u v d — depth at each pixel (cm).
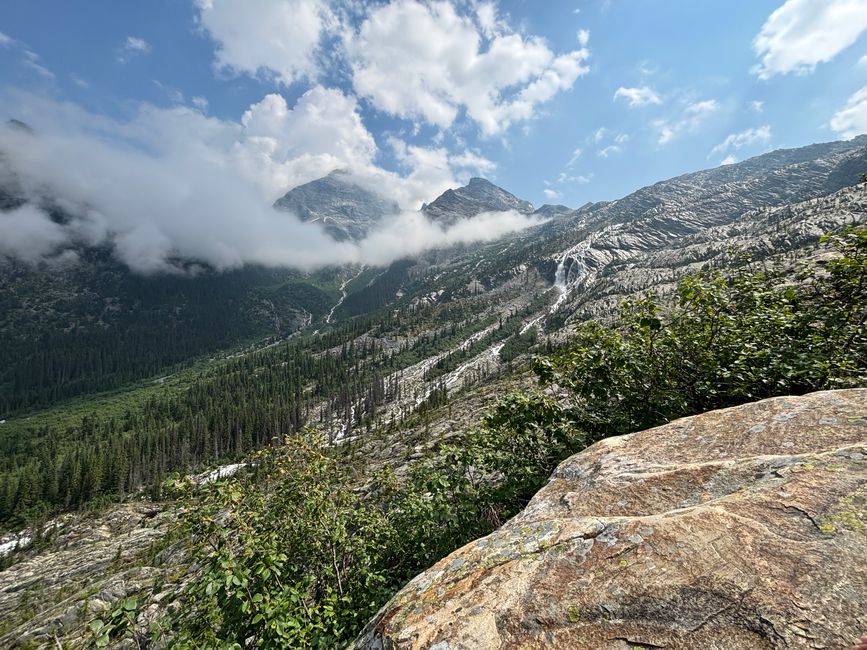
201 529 751
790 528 300
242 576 591
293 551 916
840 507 302
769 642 235
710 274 892
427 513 844
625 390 845
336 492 1049
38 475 12812
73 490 11550
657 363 863
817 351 748
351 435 14362
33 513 11012
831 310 762
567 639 281
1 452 18038
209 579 586
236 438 15162
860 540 272
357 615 784
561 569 337
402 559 945
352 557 953
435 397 14200
